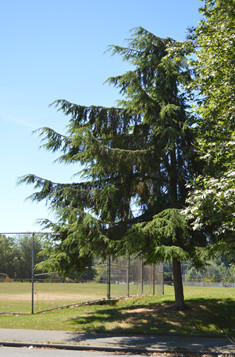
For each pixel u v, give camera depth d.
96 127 16.48
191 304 16.95
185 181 16.12
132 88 15.12
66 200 15.57
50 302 19.42
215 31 13.09
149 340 11.24
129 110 15.76
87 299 20.20
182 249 13.38
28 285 23.47
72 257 15.15
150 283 25.62
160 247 13.27
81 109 16.25
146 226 13.46
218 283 48.38
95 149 13.92
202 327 13.27
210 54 13.18
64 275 15.47
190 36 14.21
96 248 14.16
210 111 13.88
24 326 13.22
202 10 13.27
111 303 19.81
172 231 13.55
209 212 12.30
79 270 15.68
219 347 10.30
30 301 20.17
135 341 11.06
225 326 13.69
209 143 13.16
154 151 15.42
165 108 15.08
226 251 14.80
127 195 15.92
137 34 17.30
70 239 13.61
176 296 16.11
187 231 14.56
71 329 12.77
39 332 12.27
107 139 16.64
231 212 12.08
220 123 13.45
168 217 14.06
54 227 14.76
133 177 16.06
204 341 11.16
